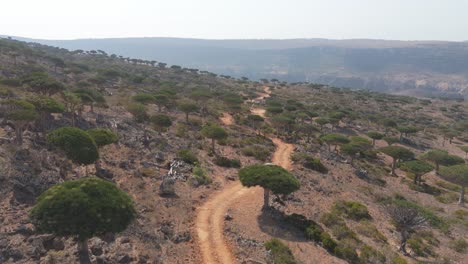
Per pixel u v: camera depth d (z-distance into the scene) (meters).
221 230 26.27
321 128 90.69
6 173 23.77
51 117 42.09
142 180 32.22
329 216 31.84
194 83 158.75
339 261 24.30
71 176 28.22
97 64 170.62
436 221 36.34
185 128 60.88
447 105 184.25
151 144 45.16
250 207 31.80
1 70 73.12
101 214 17.31
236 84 183.00
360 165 60.75
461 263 29.30
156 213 26.72
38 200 18.12
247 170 32.09
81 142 27.92
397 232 33.03
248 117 77.12
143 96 68.31
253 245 24.58
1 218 20.08
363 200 41.22
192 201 31.14
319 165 51.28
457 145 99.88
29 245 18.39
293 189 30.03
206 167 41.50
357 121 112.06
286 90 179.62
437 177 64.94
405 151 60.38
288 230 27.97
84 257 18.44
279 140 69.12
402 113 144.62
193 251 22.98
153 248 21.69
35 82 48.44
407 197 47.81
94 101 59.38
